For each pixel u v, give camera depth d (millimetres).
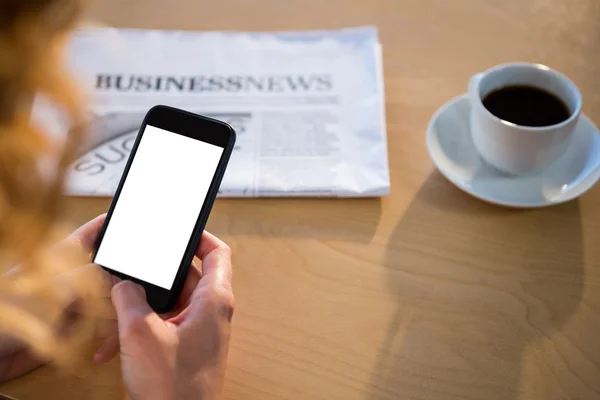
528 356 543
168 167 552
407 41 757
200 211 542
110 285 538
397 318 564
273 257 599
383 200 634
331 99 696
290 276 588
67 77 437
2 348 522
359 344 551
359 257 599
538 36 761
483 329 557
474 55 743
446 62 737
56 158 449
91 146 655
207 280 535
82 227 562
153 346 498
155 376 493
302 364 542
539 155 598
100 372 533
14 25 391
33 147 420
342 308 570
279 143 663
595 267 587
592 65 729
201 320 516
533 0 795
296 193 631
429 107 699
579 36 759
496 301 572
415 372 537
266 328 560
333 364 542
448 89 713
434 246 604
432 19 779
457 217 621
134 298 511
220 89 704
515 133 585
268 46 739
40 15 397
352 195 630
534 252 598
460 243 605
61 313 537
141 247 543
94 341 544
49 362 535
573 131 595
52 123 454
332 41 742
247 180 636
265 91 703
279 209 628
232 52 734
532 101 619
